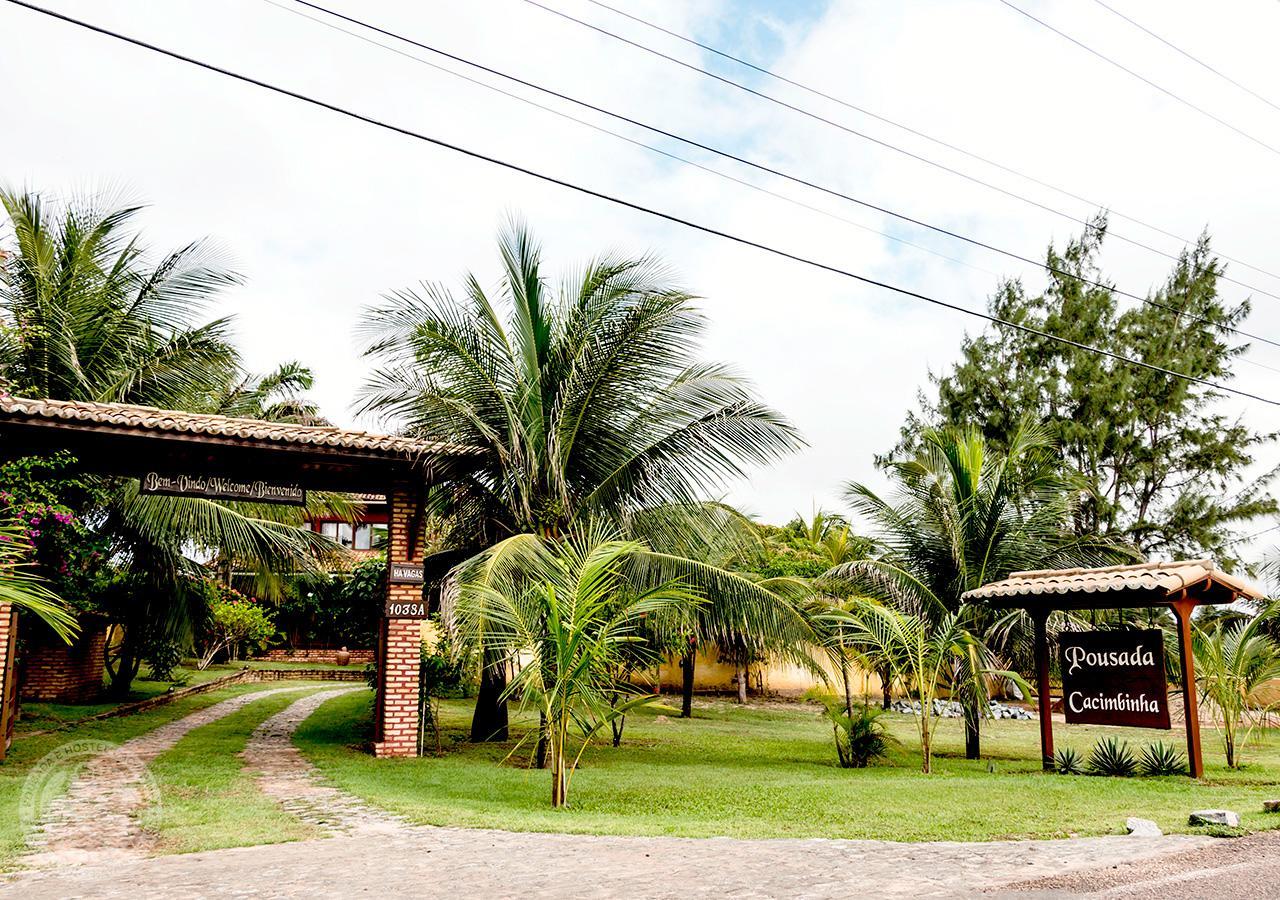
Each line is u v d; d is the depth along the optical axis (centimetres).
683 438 1608
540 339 1639
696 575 1552
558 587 1046
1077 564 1823
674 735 1980
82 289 1830
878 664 1694
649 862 682
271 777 1184
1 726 1277
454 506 1694
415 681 1456
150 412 1372
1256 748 1811
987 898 562
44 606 688
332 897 586
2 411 1251
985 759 1630
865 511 1927
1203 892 575
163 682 2669
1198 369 3256
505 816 909
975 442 1820
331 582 3162
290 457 1439
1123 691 1319
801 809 974
